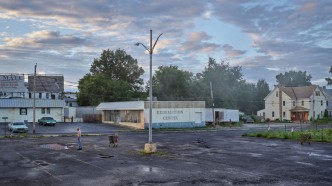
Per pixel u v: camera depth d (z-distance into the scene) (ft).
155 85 305.53
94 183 52.90
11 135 146.00
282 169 63.93
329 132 133.69
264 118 309.83
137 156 83.41
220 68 349.20
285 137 128.57
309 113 297.53
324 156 81.25
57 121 225.56
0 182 54.13
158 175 58.85
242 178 55.77
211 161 74.43
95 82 319.47
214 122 212.64
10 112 211.00
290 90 315.17
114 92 321.52
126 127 197.67
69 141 123.75
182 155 84.58
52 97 285.23
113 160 76.89
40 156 84.28
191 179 55.26
